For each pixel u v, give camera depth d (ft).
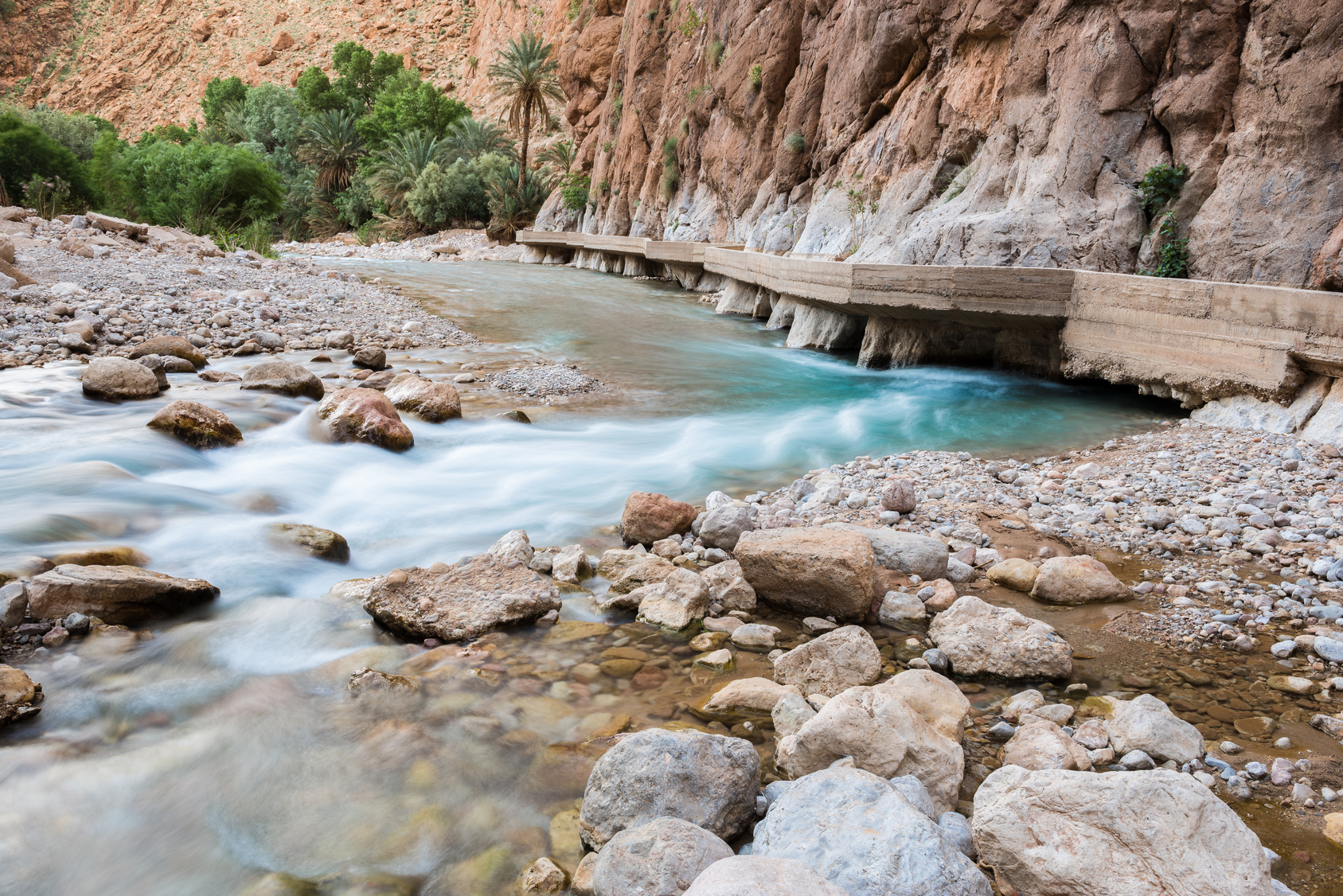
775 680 12.83
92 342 34.35
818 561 14.92
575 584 16.33
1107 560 17.79
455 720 11.43
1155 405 33.19
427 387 28.22
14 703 11.02
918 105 55.57
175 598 14.19
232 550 16.69
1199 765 10.46
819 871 7.71
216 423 23.30
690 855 7.83
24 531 15.72
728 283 72.43
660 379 38.09
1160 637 14.34
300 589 15.74
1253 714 11.89
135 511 17.79
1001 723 11.43
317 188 191.93
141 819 9.30
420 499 20.90
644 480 23.27
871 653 12.55
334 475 22.02
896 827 7.91
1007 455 26.63
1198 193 35.47
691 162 103.19
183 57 342.64
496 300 63.82
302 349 38.58
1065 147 40.27
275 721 11.27
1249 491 21.22
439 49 286.05
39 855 8.71
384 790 9.93
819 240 63.57
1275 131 32.55
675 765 9.04
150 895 8.27
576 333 49.96
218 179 104.37
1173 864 7.44
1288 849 9.02
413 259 123.34
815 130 73.82
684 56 107.86
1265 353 27.45
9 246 43.45
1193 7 35.96
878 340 43.65
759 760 10.28
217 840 9.04
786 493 22.00
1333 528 18.78
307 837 9.12
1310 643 13.89
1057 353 37.24
